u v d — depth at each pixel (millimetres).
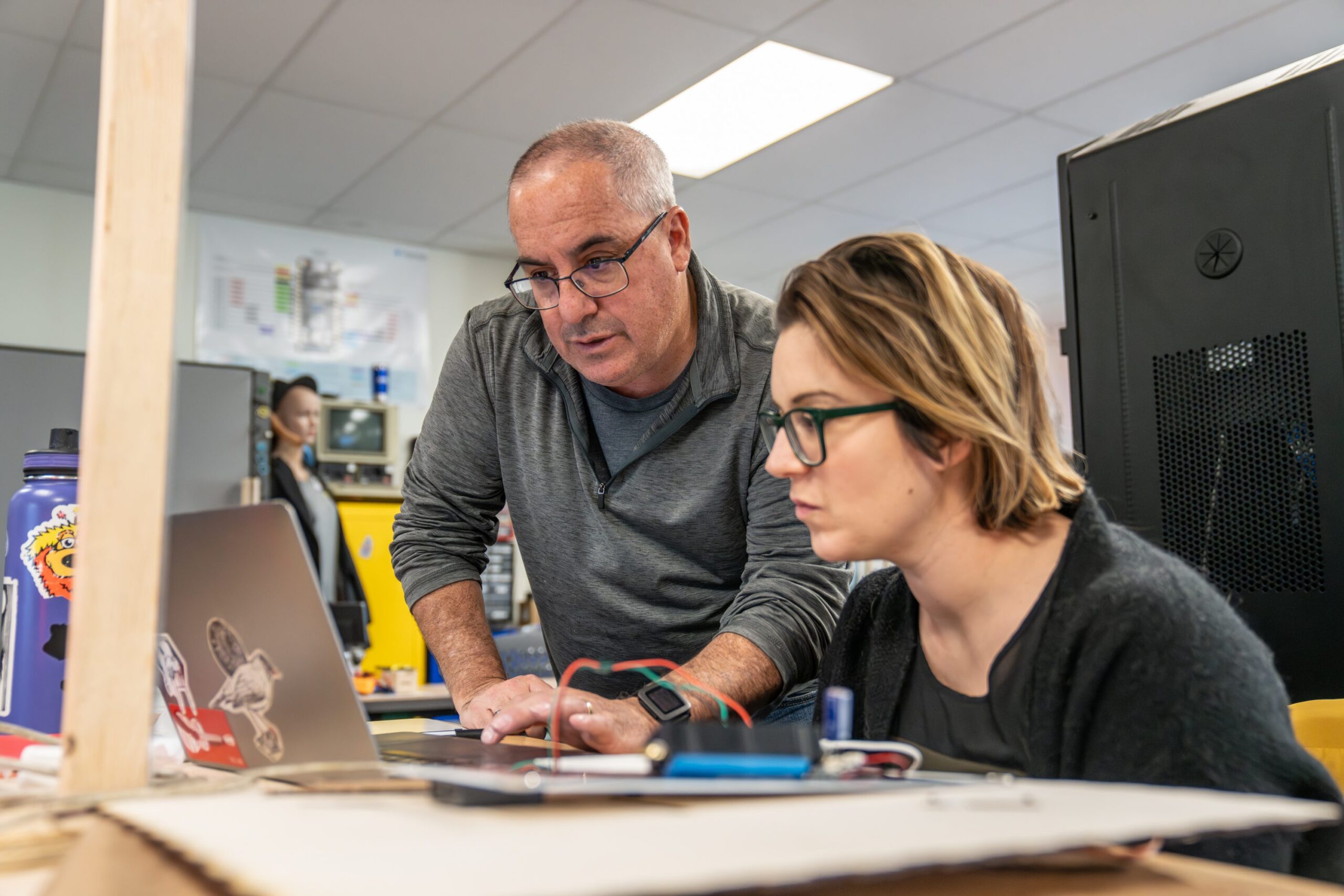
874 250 806
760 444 1327
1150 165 1161
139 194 591
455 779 500
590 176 1206
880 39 3291
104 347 574
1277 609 1054
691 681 1054
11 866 474
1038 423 836
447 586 1434
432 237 5129
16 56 3342
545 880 313
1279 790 646
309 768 611
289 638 679
